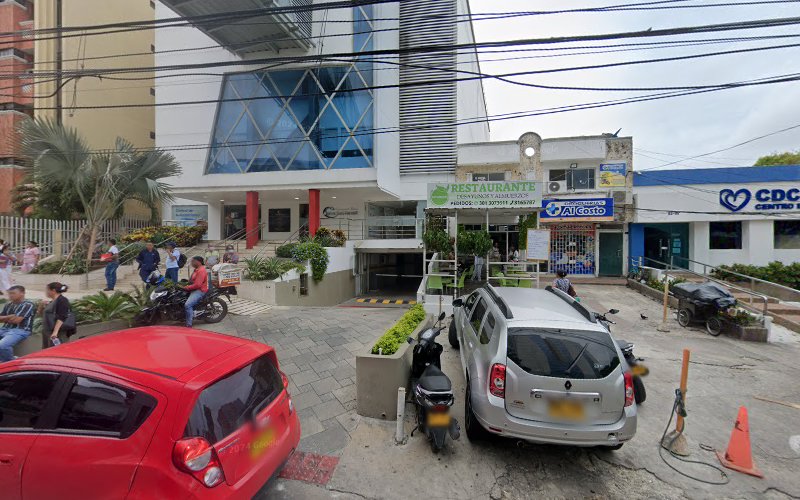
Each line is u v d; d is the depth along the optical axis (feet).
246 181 51.83
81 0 62.18
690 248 51.90
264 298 34.40
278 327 25.70
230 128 53.21
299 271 39.34
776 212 47.52
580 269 54.54
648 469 11.79
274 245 52.31
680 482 11.21
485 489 10.67
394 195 56.29
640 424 14.74
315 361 19.65
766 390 18.16
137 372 7.79
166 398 7.28
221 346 9.57
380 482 10.80
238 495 7.63
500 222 54.49
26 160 41.45
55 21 61.26
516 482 11.02
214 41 52.54
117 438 7.23
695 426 14.62
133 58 70.95
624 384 11.11
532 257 31.17
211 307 26.71
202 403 7.48
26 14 69.21
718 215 49.32
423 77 56.80
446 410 12.10
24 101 65.00
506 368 11.40
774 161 85.66
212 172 53.67
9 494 7.56
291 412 10.30
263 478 8.46
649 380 19.33
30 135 38.99
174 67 22.20
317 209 50.83
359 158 49.98
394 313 30.86
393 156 55.98
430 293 34.42
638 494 10.66
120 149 43.16
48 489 7.36
